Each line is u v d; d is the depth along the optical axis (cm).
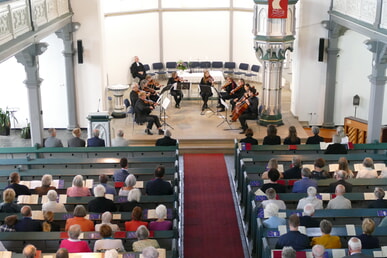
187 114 1855
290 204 963
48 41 1791
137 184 1037
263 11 1569
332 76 1805
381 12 1283
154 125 1748
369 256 661
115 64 2206
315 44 1797
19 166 1082
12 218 798
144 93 1631
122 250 738
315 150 1222
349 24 1542
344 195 926
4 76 1803
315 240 739
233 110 1692
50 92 1844
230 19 2303
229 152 1574
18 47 1182
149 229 823
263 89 1703
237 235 1073
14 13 1175
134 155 1234
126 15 2198
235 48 2334
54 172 1071
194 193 1277
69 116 1848
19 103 1833
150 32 2300
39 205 934
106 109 1920
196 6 2297
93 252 714
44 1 1445
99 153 1228
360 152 1228
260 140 1602
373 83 1390
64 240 736
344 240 793
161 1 2283
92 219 853
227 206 1205
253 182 1018
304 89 1841
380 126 1416
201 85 1805
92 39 1797
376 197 883
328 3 1755
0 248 724
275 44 1588
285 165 1149
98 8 1773
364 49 1795
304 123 1859
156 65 2312
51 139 1304
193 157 1541
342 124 1884
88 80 1838
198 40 2348
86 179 1088
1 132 1784
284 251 633
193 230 1091
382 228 793
